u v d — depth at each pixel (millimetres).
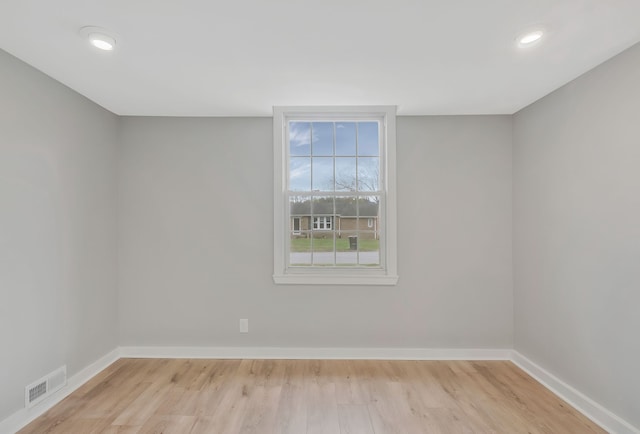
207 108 3072
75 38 1922
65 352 2582
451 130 3264
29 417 2246
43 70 2326
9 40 1938
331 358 3234
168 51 2078
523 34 1887
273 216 3271
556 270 2645
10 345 2121
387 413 2338
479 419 2271
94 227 2916
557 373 2629
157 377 2854
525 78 2463
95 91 2686
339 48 2057
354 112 3178
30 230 2273
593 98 2295
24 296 2227
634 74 1999
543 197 2799
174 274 3264
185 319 3264
